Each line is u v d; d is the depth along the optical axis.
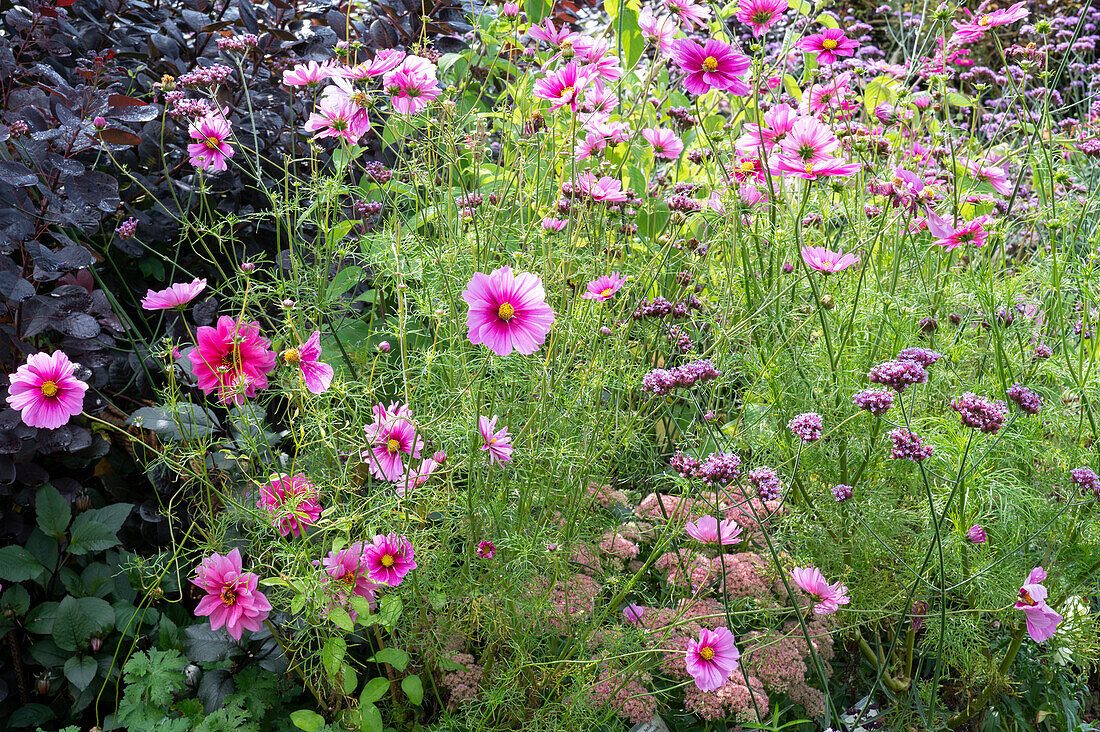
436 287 1.15
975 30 1.41
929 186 1.35
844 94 1.57
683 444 1.29
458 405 1.09
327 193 1.21
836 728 1.18
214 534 1.04
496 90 1.83
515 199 1.29
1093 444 1.24
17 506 1.20
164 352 1.14
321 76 1.17
